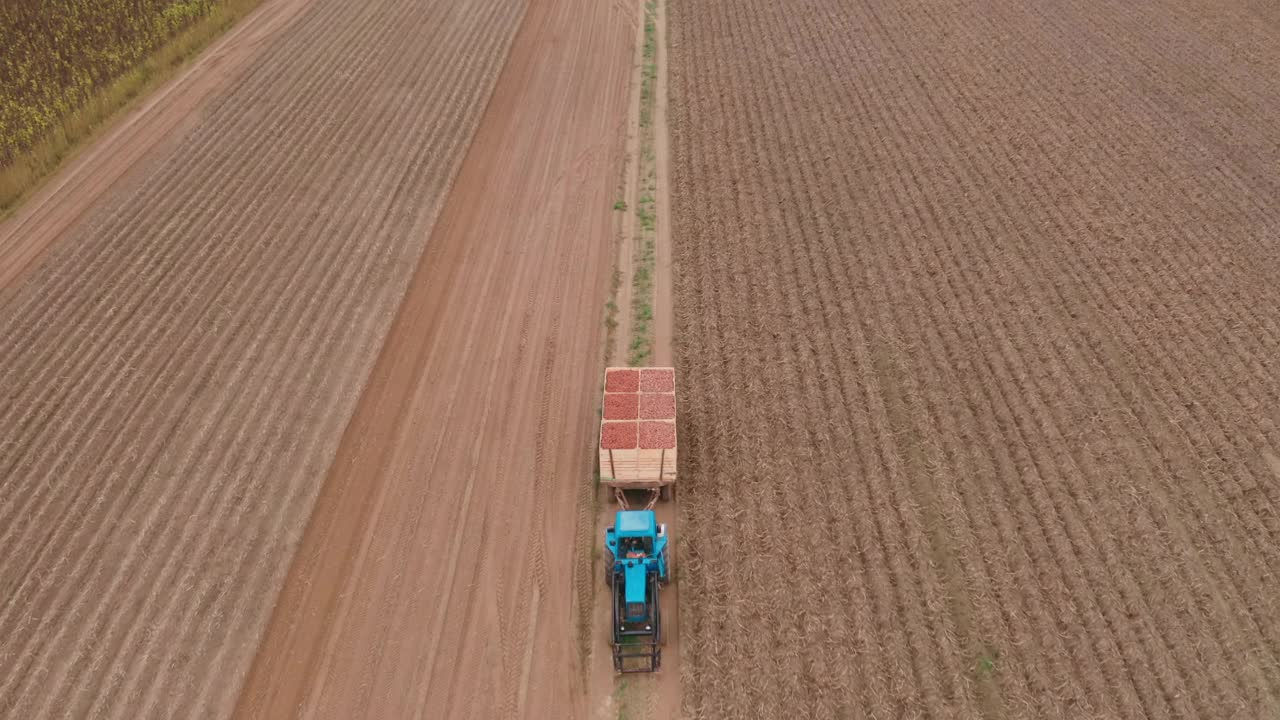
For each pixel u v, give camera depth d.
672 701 16.23
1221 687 15.77
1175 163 31.84
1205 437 20.88
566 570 18.72
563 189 32.41
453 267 28.50
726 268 27.47
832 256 27.59
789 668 16.30
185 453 21.83
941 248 27.84
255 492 20.61
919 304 25.41
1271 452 20.66
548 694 16.45
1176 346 23.77
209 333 25.72
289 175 33.38
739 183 31.83
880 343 24.03
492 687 16.59
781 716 15.63
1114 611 16.98
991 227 28.78
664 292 26.97
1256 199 29.72
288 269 28.41
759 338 24.56
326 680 16.81
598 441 21.81
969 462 20.48
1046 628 16.70
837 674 16.17
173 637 17.61
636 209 31.12
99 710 16.31
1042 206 29.88
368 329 25.75
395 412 22.97
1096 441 20.80
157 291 27.53
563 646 17.27
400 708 16.28
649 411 19.58
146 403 23.33
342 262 28.64
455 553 19.17
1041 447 20.64
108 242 30.09
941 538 18.67
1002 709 15.61
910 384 22.52
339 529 19.84
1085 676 15.99
